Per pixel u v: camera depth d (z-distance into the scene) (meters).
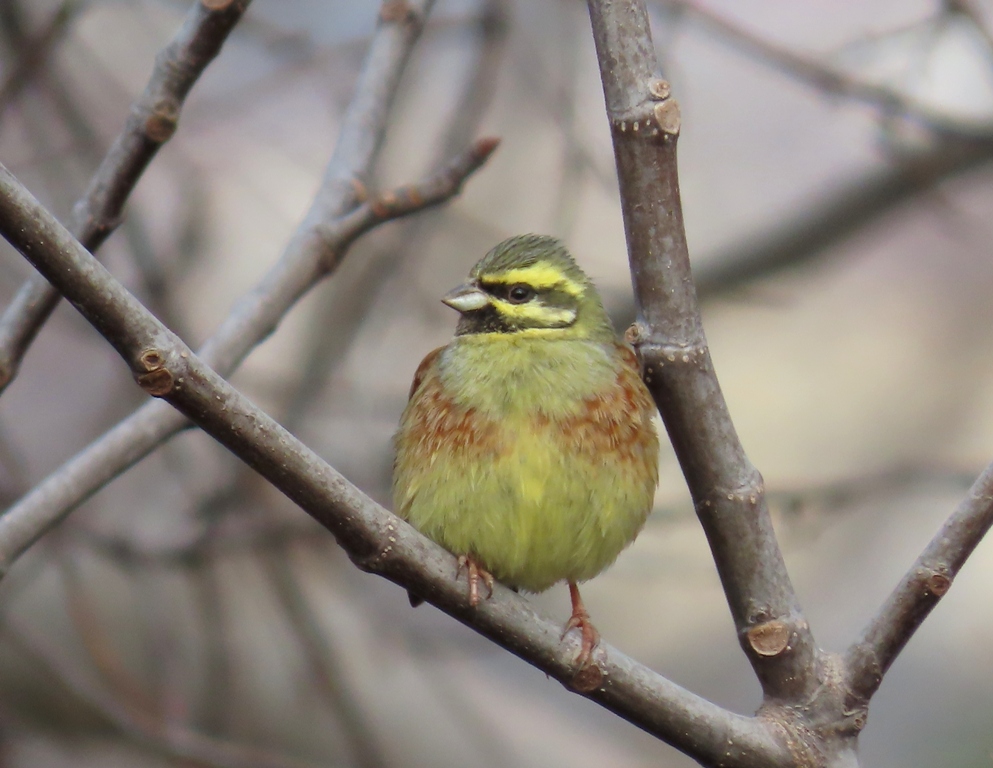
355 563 5.77
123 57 14.43
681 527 14.49
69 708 11.73
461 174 7.32
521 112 14.77
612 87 5.57
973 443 16.50
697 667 14.88
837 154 16.05
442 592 5.86
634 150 5.59
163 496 12.76
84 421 14.39
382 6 8.43
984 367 17.12
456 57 14.92
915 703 14.20
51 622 12.37
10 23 11.37
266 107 14.79
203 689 12.05
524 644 5.93
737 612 5.91
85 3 11.40
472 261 14.69
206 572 11.57
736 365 17.27
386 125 8.20
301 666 12.65
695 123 16.17
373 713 12.66
